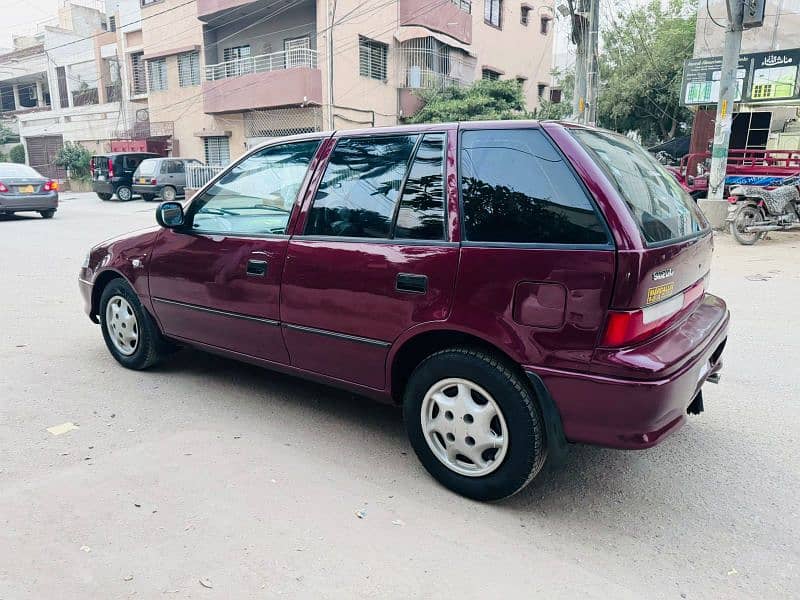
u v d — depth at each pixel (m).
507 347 2.70
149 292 4.27
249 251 3.63
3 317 6.19
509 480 2.80
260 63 23.77
